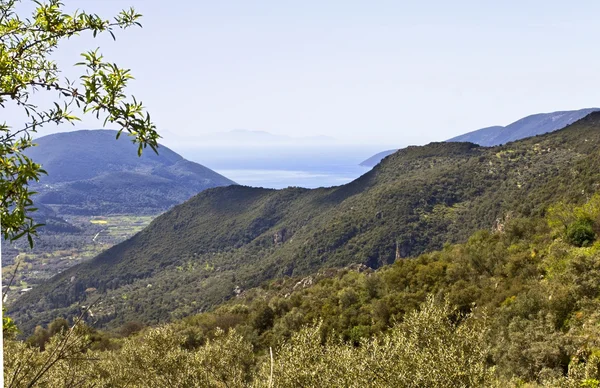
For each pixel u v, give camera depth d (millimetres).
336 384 6457
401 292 32281
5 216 2320
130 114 2605
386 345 6527
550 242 30172
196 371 8547
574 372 9789
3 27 2658
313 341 7055
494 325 19234
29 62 2736
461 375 6023
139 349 9336
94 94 2549
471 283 29609
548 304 19359
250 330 33438
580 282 20125
